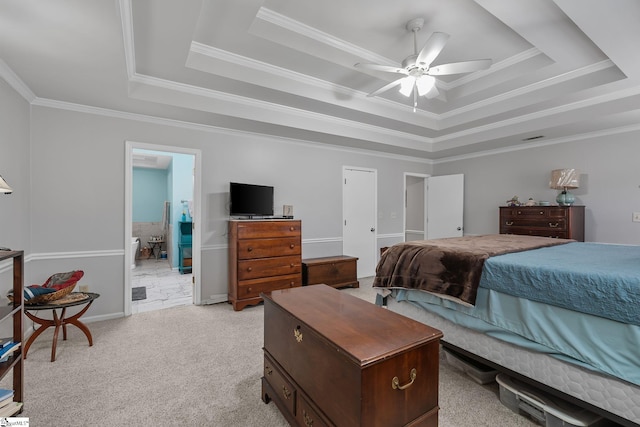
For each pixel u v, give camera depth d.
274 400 1.75
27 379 2.10
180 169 6.32
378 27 2.59
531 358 1.68
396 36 2.71
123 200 3.37
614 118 3.41
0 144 2.35
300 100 3.48
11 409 1.63
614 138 3.85
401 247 2.59
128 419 1.71
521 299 1.72
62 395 1.92
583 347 1.46
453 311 2.10
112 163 3.30
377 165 5.48
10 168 2.52
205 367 2.29
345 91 3.66
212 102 3.28
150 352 2.52
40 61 2.22
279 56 2.87
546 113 3.76
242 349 2.58
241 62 2.93
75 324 2.57
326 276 4.37
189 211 6.21
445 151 5.27
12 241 2.57
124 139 3.35
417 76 2.52
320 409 1.37
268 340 1.88
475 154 5.41
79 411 1.77
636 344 1.30
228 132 3.98
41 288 2.42
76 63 2.25
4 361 1.71
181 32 2.17
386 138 4.73
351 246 5.20
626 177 3.76
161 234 7.97
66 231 3.10
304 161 4.63
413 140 5.08
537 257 2.01
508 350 1.80
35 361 2.35
